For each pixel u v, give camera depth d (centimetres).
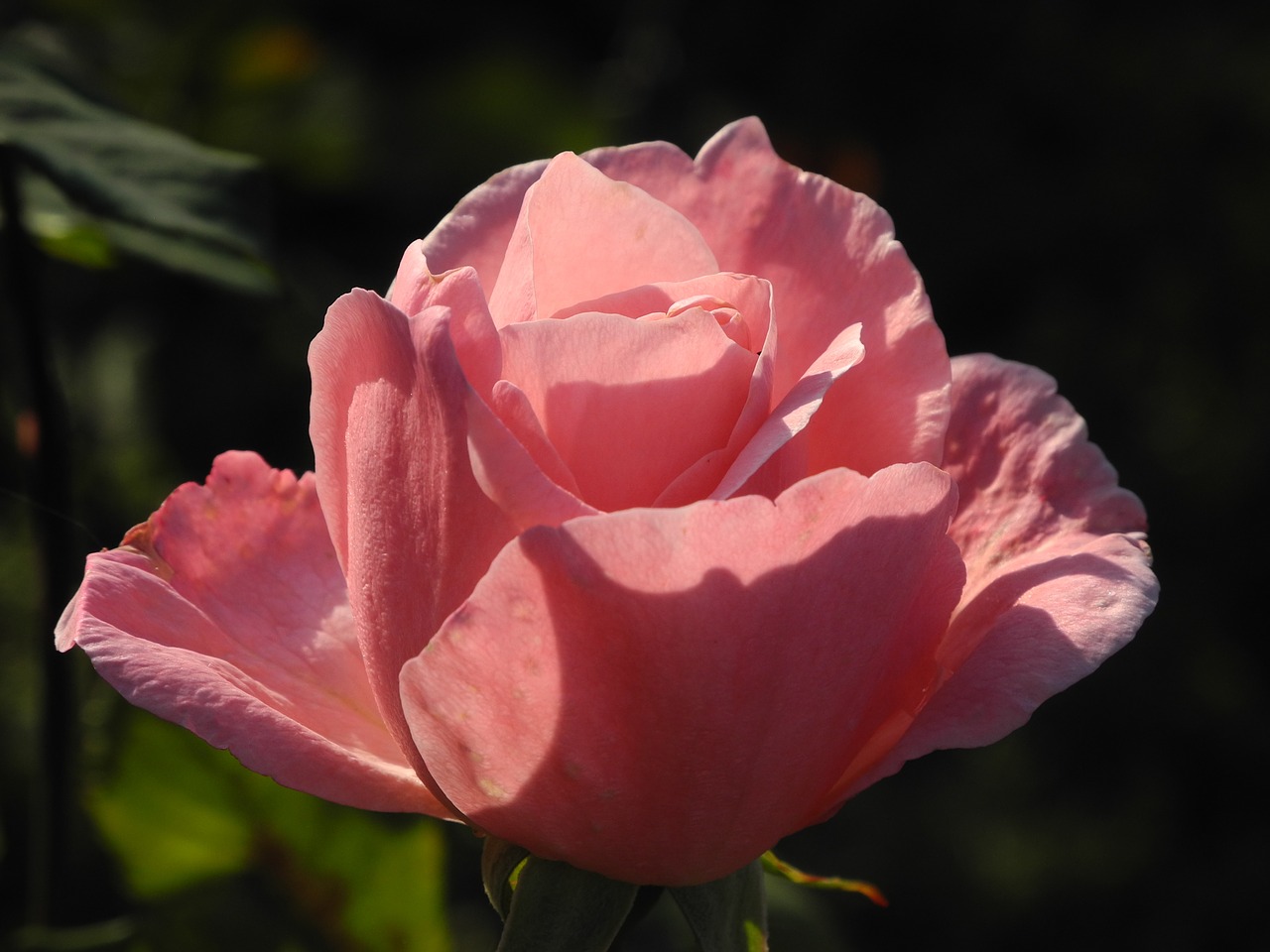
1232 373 135
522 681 30
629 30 158
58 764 37
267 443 104
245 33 110
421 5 153
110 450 92
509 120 133
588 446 31
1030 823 111
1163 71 142
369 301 31
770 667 30
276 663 33
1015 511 34
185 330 103
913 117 148
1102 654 31
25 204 37
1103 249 141
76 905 42
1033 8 146
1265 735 118
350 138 118
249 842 38
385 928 38
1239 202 138
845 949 41
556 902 31
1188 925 106
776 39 150
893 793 114
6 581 73
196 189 39
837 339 32
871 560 30
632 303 32
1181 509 129
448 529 30
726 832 31
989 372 35
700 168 35
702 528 29
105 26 105
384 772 32
